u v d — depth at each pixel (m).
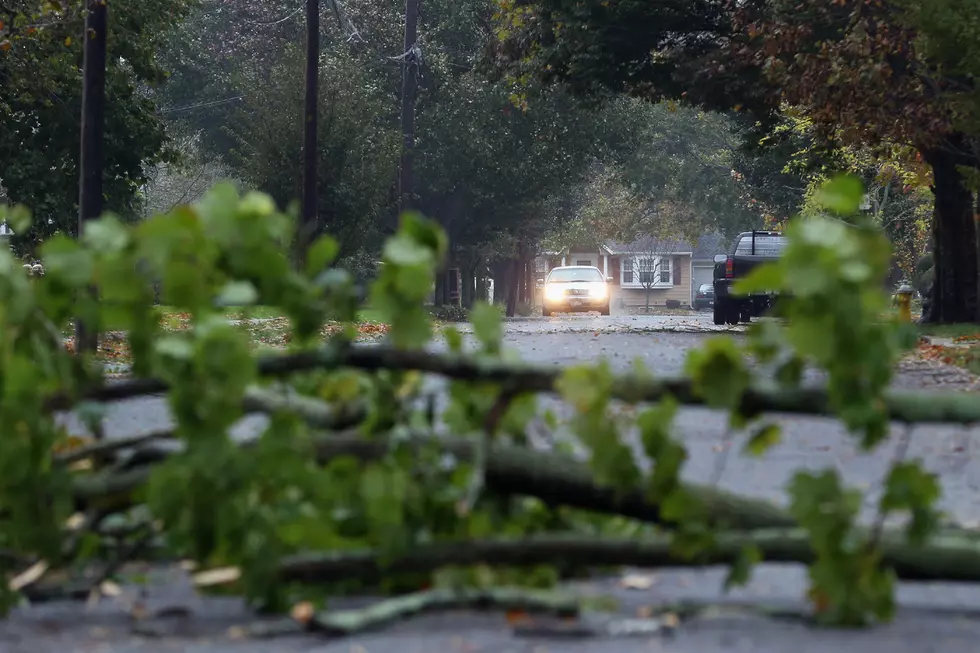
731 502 10.04
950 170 64.00
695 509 9.56
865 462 18.55
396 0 118.06
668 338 53.28
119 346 43.50
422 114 112.50
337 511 10.14
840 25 56.91
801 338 9.15
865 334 9.12
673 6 63.31
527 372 9.97
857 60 52.41
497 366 10.02
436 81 113.88
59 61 64.88
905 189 93.94
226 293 9.62
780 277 9.12
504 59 70.12
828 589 9.48
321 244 10.09
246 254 9.86
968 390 29.38
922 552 9.71
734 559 9.88
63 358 10.19
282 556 9.91
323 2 119.06
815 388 9.61
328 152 84.62
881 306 9.20
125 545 10.95
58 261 9.93
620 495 9.66
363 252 114.62
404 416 10.36
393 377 10.48
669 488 9.55
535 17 67.81
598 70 65.81
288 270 9.97
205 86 123.75
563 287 115.38
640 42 65.31
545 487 10.04
